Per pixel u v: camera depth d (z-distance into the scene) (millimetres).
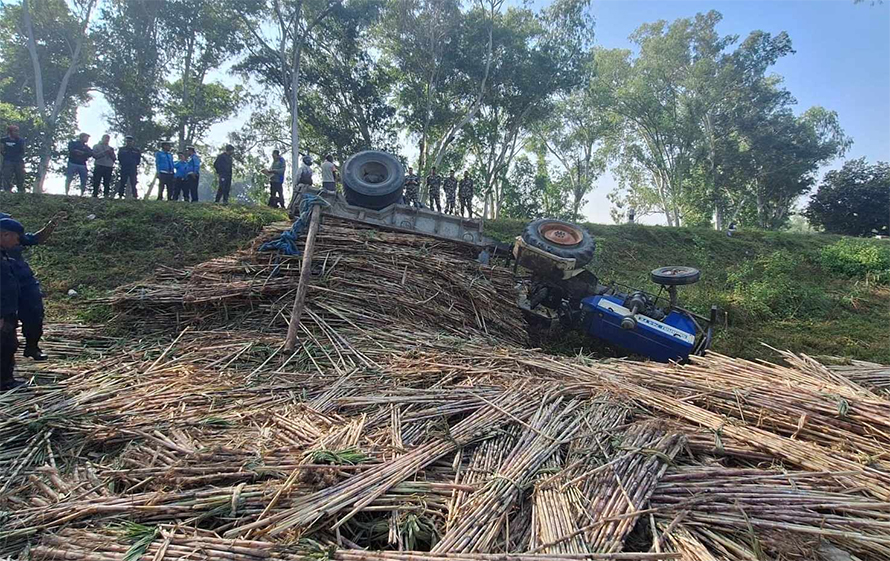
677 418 4035
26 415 3863
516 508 2881
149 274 8922
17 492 3014
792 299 12125
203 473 3002
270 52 23047
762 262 16266
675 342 6777
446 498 2906
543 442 3484
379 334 5844
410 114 26438
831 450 3566
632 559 2430
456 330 6656
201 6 20844
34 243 5059
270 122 25000
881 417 3764
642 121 33625
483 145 28891
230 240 10586
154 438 3502
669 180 36062
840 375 5223
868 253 15828
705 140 34188
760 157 32312
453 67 24500
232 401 4203
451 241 8086
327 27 23406
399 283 6801
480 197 31672
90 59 21250
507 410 3936
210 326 6113
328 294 6344
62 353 5434
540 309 8234
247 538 2514
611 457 3320
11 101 21828
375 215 8406
